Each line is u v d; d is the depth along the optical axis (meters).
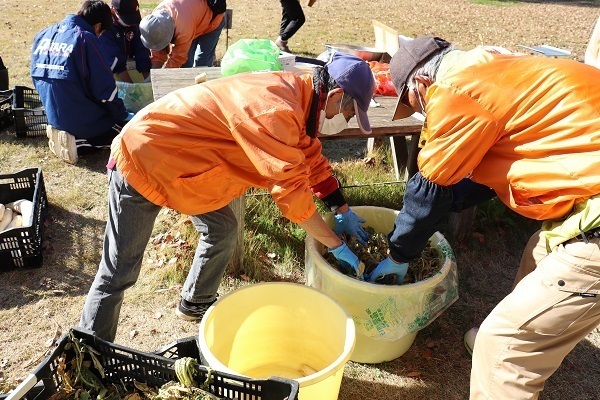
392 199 4.07
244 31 9.23
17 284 3.25
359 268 2.48
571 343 2.05
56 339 2.86
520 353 2.05
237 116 1.97
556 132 1.91
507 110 1.96
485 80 1.97
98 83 4.41
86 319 2.43
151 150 2.10
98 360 2.14
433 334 3.09
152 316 3.07
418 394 2.69
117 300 2.43
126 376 2.16
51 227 3.78
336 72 2.10
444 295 2.65
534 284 2.03
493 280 3.59
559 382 2.82
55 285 3.26
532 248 2.64
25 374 2.65
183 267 3.39
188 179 2.16
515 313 2.04
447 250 2.80
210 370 1.99
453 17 12.29
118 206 2.30
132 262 2.41
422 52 2.20
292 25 7.36
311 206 2.12
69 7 10.45
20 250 3.30
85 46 4.31
